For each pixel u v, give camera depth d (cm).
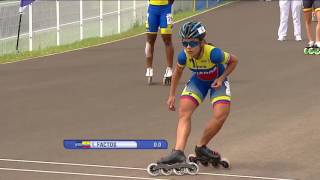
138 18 6538
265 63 3528
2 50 4631
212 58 1658
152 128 2206
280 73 3206
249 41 4556
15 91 2955
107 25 5962
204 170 1705
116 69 3578
